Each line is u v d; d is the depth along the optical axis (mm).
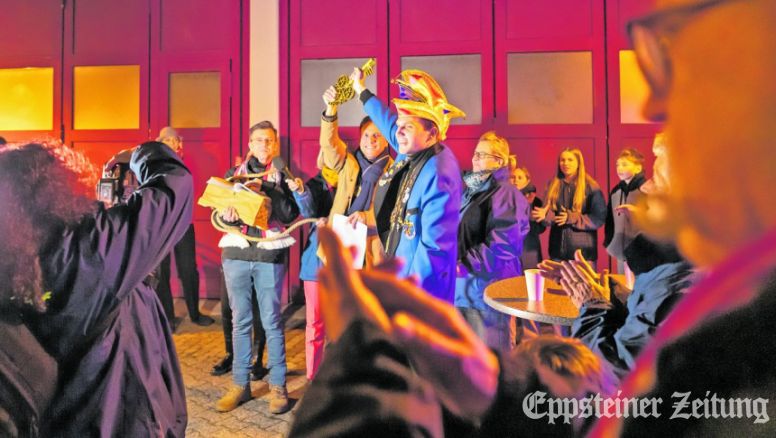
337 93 2525
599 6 4762
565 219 3662
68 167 1047
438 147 1705
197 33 5191
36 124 5371
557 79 4836
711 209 329
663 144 344
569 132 4797
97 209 1064
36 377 993
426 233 1561
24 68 5348
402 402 404
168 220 1159
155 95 5234
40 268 974
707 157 322
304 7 5074
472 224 2217
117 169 1460
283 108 5117
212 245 5145
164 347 1360
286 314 4672
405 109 1687
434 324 442
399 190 1721
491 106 4891
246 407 2666
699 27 314
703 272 349
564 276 978
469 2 4910
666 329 368
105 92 5301
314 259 2605
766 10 298
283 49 5098
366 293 448
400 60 5004
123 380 1146
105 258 1025
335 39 5055
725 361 324
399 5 4984
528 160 4859
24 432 984
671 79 328
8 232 950
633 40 339
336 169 2648
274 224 2697
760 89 302
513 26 4871
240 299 2666
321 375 430
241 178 2779
